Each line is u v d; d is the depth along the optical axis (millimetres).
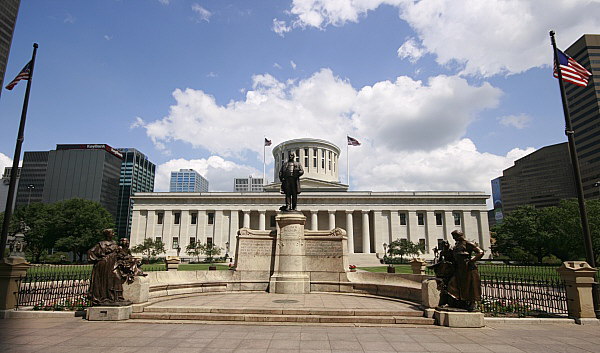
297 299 14883
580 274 11984
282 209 18672
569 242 58562
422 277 15469
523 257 66438
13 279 12523
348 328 10500
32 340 8852
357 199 82750
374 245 82500
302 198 82750
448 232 81125
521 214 67312
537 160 142125
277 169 102812
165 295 15117
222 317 11414
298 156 99000
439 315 11000
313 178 95250
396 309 12141
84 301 13977
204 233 82812
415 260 25359
